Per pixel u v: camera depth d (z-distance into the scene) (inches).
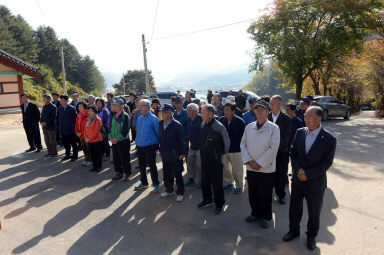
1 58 665.6
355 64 839.7
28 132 315.3
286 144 163.5
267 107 132.1
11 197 187.3
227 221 148.9
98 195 189.2
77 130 251.4
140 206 170.7
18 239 134.7
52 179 223.0
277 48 695.1
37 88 1547.7
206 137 153.9
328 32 648.4
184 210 163.8
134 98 354.6
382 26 658.8
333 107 572.4
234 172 184.1
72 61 2561.5
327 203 165.9
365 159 256.7
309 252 118.3
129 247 126.1
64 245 128.8
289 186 197.2
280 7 673.6
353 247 120.9
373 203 164.4
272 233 134.9
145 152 189.6
